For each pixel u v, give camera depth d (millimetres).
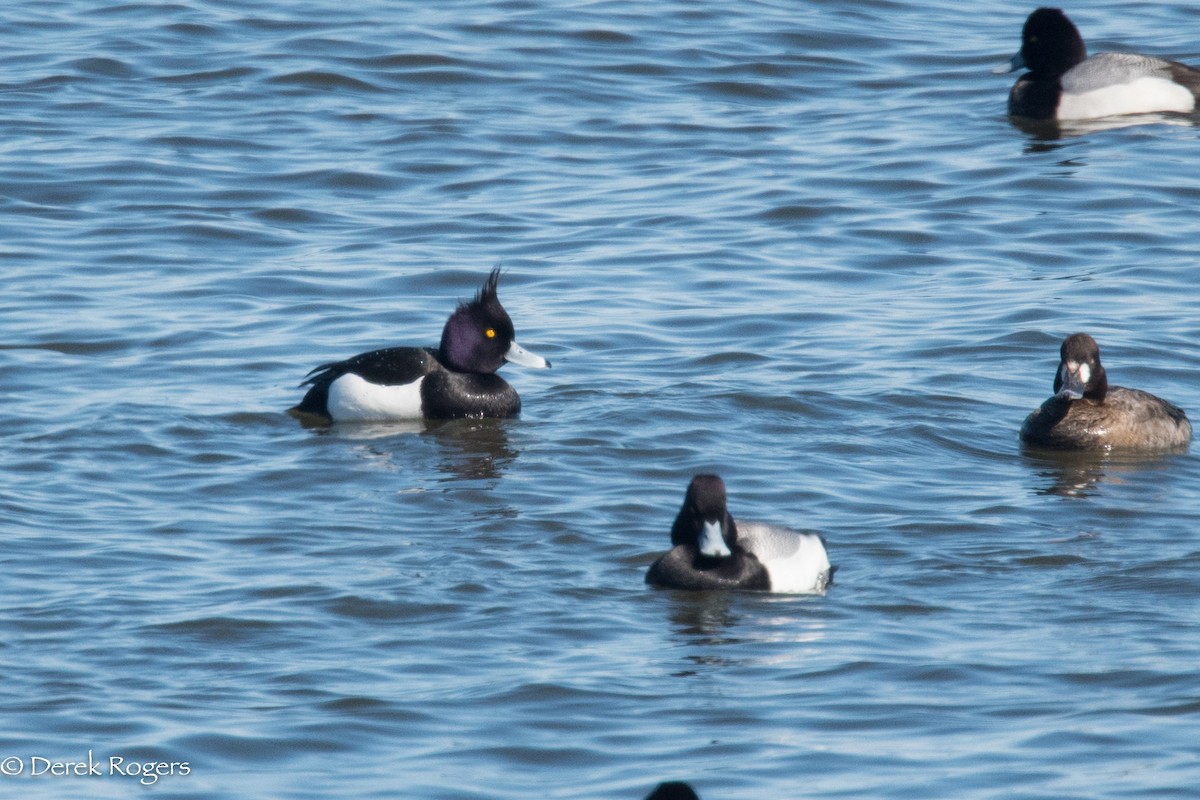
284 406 17141
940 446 16031
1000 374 17750
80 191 23297
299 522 13977
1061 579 12758
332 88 27984
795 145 25625
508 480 15078
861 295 20078
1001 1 33688
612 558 13234
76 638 11461
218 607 12047
